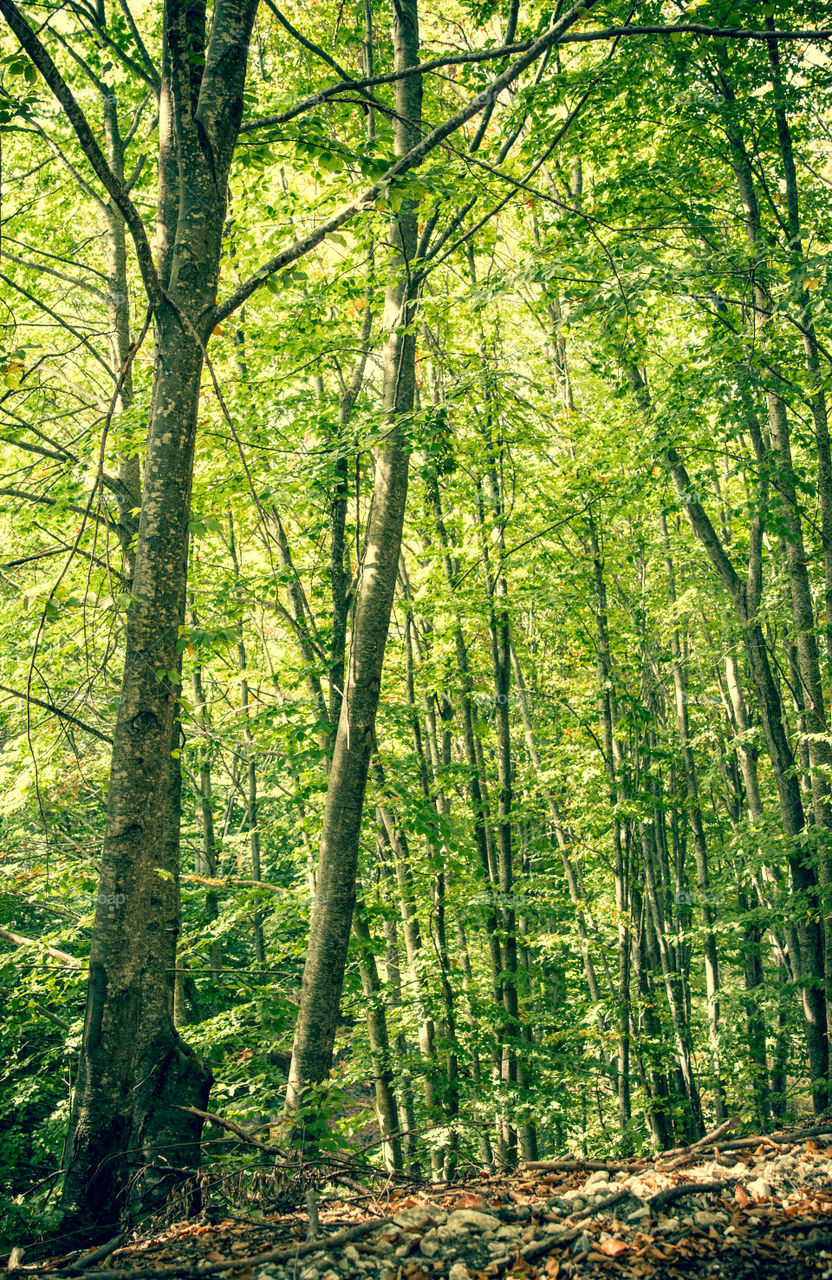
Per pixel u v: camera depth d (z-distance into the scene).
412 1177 4.61
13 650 10.49
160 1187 5.34
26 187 11.04
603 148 10.49
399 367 8.24
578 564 13.05
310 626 10.73
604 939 15.05
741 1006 16.28
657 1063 13.59
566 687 16.92
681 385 9.91
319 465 9.05
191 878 7.45
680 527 16.84
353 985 11.16
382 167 5.04
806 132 10.90
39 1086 10.89
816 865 11.02
